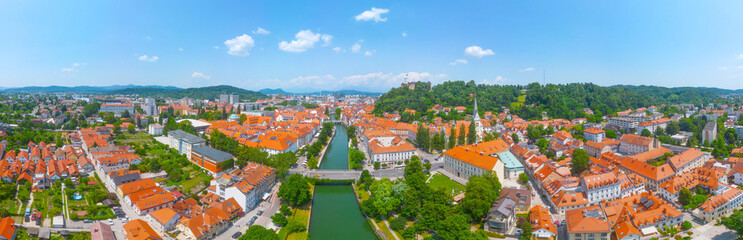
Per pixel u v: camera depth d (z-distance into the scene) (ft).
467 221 618.44
